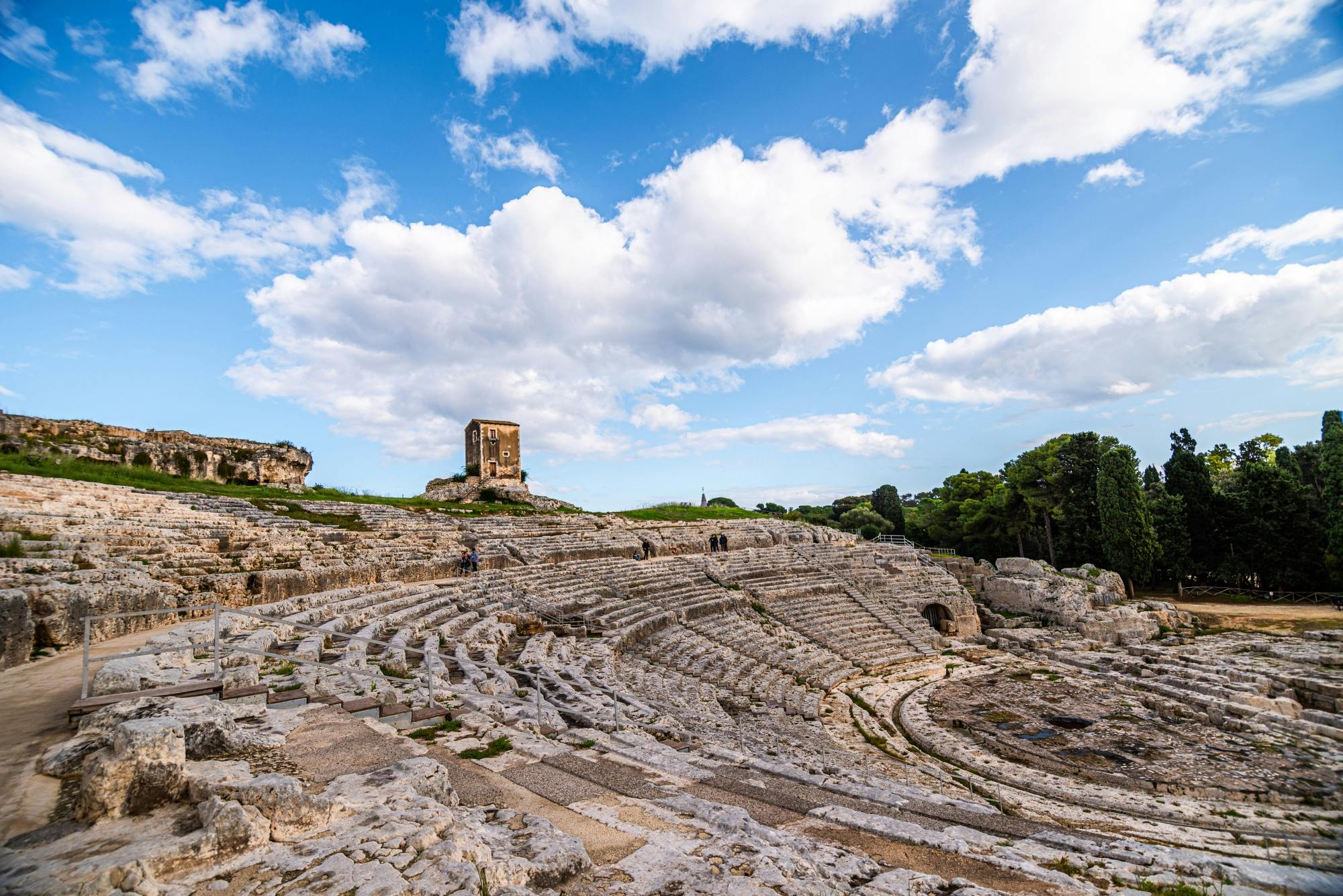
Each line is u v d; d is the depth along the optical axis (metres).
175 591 16.42
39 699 8.98
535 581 32.56
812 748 21.16
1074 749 23.34
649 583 38.31
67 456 31.31
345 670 12.21
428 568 28.73
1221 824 16.61
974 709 29.06
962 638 46.75
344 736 8.83
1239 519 56.41
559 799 8.63
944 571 58.06
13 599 10.72
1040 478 66.56
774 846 7.52
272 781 5.98
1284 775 20.45
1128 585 57.28
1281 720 25.55
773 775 12.29
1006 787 19.97
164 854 5.02
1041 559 69.31
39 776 6.57
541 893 5.87
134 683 9.27
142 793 5.90
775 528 65.44
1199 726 26.19
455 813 7.04
